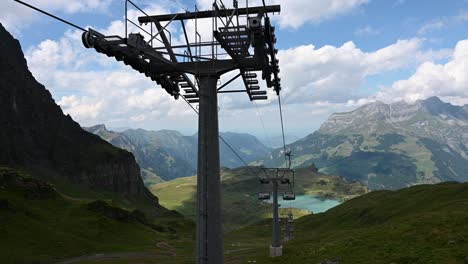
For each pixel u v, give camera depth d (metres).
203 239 17.83
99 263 127.00
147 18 20.39
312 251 72.00
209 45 19.12
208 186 18.33
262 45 17.38
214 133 18.77
